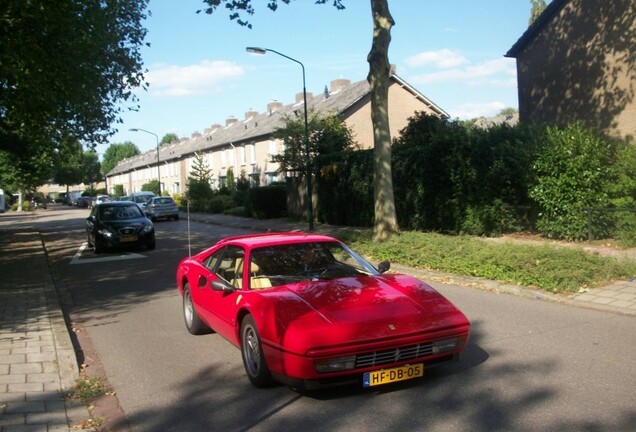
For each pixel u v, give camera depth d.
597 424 3.78
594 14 20.02
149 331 7.00
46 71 12.93
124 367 5.54
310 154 27.06
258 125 49.78
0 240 21.31
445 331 4.42
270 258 5.48
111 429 4.05
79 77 14.73
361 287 4.91
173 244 18.53
